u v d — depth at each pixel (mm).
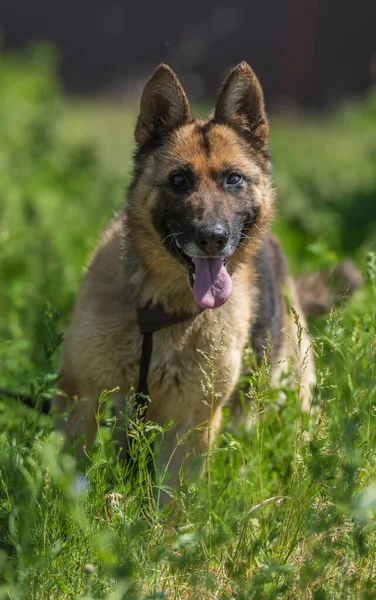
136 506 6773
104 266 8398
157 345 8164
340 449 6559
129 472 7301
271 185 8945
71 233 14070
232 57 44875
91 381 8227
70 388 8367
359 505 5391
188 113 8539
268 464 7918
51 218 13977
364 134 25984
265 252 10078
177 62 45250
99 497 6688
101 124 32656
